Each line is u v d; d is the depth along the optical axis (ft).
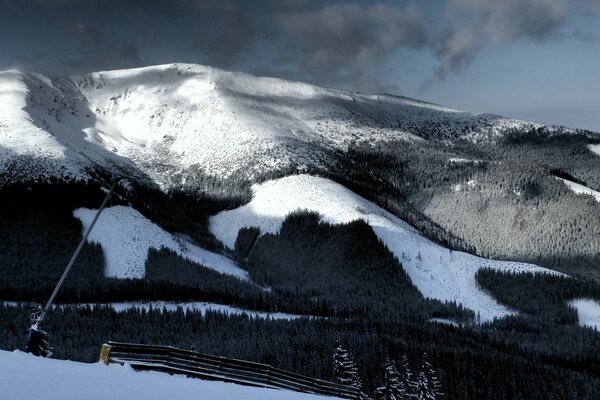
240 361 99.45
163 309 578.25
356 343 520.42
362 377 452.76
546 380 520.01
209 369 95.86
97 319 531.09
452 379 485.56
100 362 78.95
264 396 73.61
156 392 62.64
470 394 485.15
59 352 377.09
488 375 508.12
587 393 512.22
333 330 573.33
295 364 457.68
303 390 112.57
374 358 483.51
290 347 497.05
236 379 98.37
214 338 522.88
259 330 555.69
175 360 90.74
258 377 101.96
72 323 512.22
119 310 597.93
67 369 67.21
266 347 485.97
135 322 539.70
